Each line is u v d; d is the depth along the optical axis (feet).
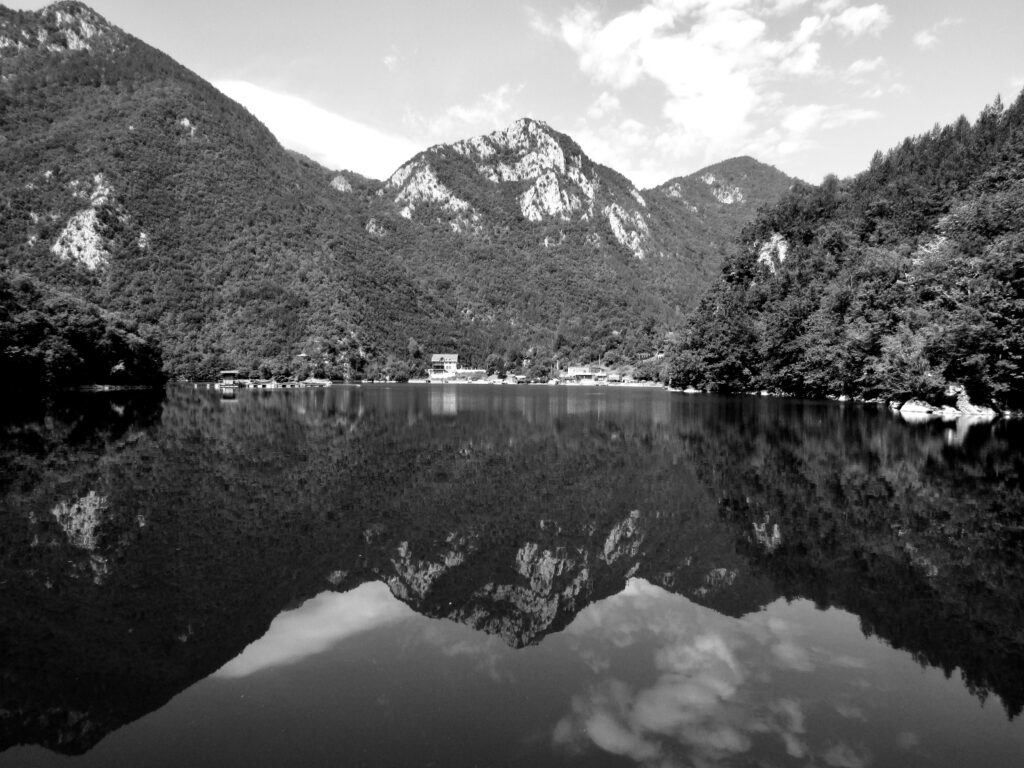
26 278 277.64
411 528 55.47
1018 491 68.28
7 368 215.10
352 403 241.76
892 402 203.82
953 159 328.90
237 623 34.81
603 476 79.97
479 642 32.42
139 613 36.01
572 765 21.30
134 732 23.77
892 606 36.81
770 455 96.63
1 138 616.39
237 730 23.86
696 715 24.85
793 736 23.30
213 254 582.35
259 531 53.98
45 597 38.34
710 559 46.55
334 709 25.49
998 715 24.77
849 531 53.26
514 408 212.84
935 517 57.41
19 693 26.96
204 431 130.62
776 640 32.32
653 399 274.16
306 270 613.11
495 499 67.00
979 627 33.55
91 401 226.99
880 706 25.58
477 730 23.72
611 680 28.14
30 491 68.80
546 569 44.65
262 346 519.19
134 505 62.69
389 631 33.88
